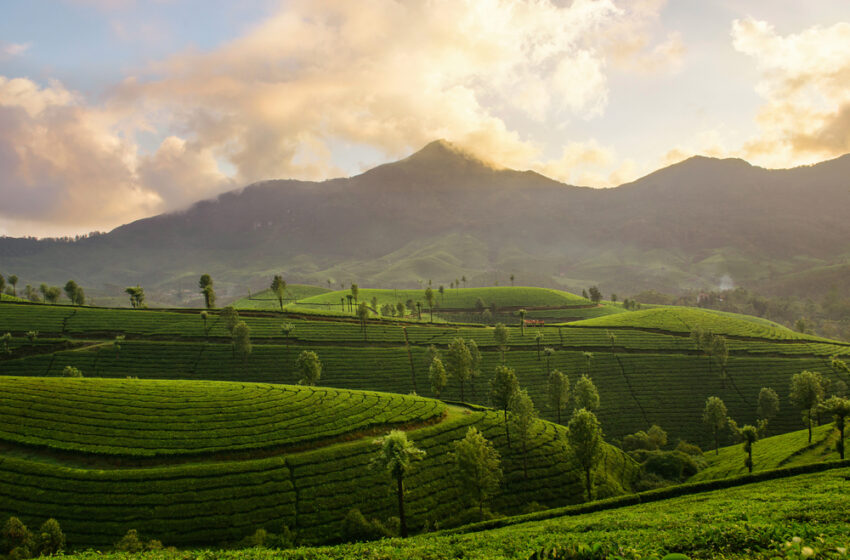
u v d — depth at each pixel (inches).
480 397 5428.2
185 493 2445.9
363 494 2637.8
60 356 5526.6
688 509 1750.7
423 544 1364.4
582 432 2763.3
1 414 2984.7
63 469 2527.1
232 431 3026.6
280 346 6299.2
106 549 2117.4
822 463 2342.5
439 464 2994.6
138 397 3408.0
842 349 6594.5
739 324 7731.3
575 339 7091.5
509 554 1115.3
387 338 6929.1
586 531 1453.0
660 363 6117.1
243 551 1211.9
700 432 4763.8
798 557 571.2
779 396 5310.0
